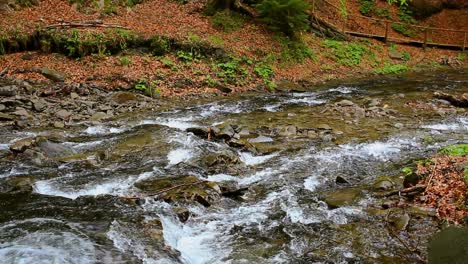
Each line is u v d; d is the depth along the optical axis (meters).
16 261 4.57
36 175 7.56
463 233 5.02
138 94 13.80
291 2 18.52
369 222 6.01
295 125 11.11
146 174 7.73
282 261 5.15
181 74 15.58
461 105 13.63
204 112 12.70
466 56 23.62
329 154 8.99
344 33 22.86
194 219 6.23
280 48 18.72
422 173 7.30
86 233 5.36
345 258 5.15
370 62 21.12
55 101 12.49
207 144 9.44
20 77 14.03
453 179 6.79
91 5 18.58
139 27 17.42
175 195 6.70
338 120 11.77
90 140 9.60
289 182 7.60
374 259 5.11
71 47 15.41
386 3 27.27
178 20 18.88
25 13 17.19
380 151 9.13
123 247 5.11
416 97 14.86
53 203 6.38
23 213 5.99
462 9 27.56
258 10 19.22
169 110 12.87
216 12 19.50
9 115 10.98
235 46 17.81
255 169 8.24
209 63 16.61
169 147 9.12
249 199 6.95
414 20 26.80
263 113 12.62
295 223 6.10
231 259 5.23
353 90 16.45
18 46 15.48
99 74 14.73
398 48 23.28
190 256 5.31
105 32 16.25
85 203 6.40
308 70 18.81
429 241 5.42
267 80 16.66
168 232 5.73
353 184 7.46
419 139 9.91
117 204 6.38
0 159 8.23
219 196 6.93
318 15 24.42
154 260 4.93
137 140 9.45
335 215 6.30
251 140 9.85
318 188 7.36
